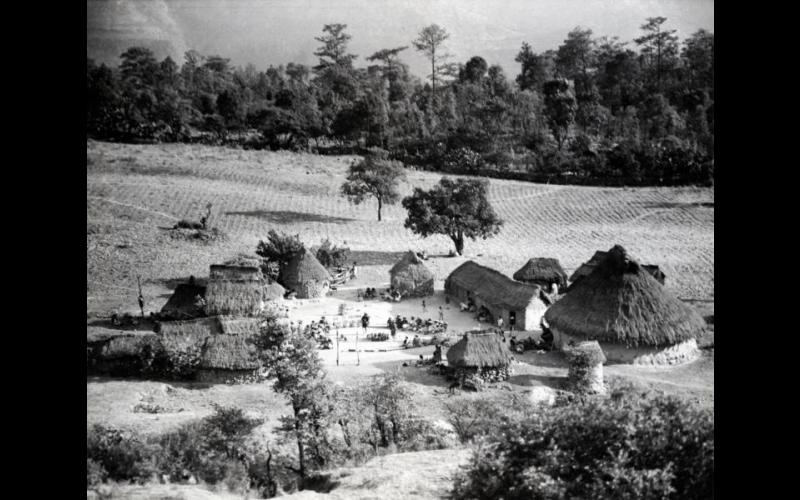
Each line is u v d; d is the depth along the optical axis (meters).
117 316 64.06
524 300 64.38
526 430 24.05
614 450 22.98
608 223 106.12
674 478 22.55
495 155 144.00
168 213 102.12
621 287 58.06
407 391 40.25
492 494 23.59
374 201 119.06
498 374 51.06
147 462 31.56
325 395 35.97
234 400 45.84
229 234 96.06
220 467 32.31
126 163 125.19
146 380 49.66
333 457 35.12
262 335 36.84
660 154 130.38
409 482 27.98
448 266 86.19
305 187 123.25
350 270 83.12
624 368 55.75
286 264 76.00
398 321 64.25
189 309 63.59
